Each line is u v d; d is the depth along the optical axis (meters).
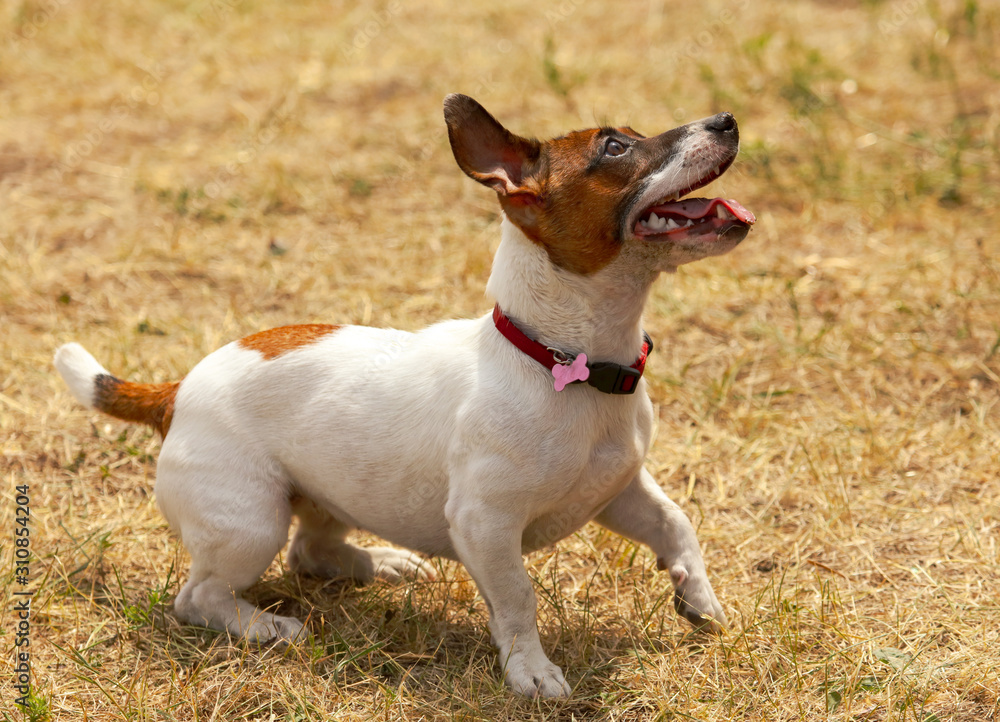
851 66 12.51
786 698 4.39
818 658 4.64
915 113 11.27
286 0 15.59
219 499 4.83
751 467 6.27
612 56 13.12
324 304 8.27
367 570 5.50
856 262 8.62
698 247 4.29
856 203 9.58
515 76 12.56
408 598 5.12
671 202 4.41
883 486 6.02
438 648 4.85
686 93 12.02
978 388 6.90
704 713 4.33
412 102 12.17
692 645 4.81
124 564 5.62
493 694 4.49
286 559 5.65
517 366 4.44
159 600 5.18
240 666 4.72
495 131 4.51
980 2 13.75
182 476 4.89
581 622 5.03
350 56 13.52
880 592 5.14
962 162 10.07
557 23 14.52
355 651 4.82
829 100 11.51
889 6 14.24
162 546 5.75
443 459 4.61
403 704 4.48
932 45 12.56
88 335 7.82
